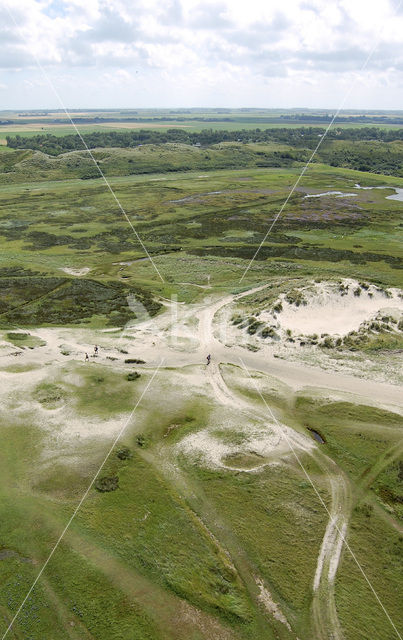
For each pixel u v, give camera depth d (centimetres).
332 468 3008
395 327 4903
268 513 2650
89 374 4088
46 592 2200
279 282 6375
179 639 2006
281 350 4531
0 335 4941
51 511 2644
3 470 2955
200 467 3003
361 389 3894
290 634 2036
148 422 3444
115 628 2047
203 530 2539
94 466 2994
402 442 3228
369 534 2520
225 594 2200
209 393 3834
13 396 3741
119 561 2353
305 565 2344
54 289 6419
